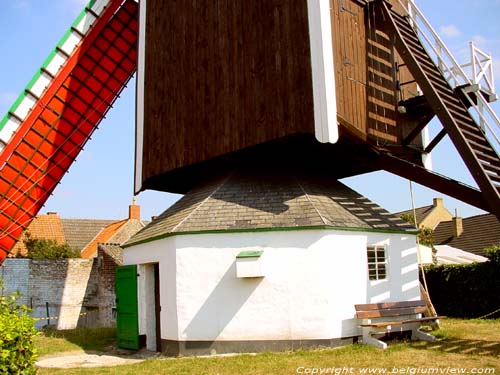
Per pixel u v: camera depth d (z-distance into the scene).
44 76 21.17
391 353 11.91
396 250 15.34
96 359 14.15
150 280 16.31
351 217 14.70
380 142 15.08
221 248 13.90
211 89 16.09
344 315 13.45
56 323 26.48
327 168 18.08
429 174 14.30
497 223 40.34
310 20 13.70
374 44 15.52
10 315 7.36
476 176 12.23
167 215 16.97
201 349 13.59
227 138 15.39
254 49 14.99
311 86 13.48
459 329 15.65
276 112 14.17
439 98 13.14
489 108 13.82
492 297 20.53
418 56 14.58
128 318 16.23
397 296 14.98
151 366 11.96
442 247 33.91
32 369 7.17
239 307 13.52
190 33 17.12
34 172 21.31
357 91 14.54
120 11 22.78
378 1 15.05
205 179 18.42
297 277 13.39
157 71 18.28
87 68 22.19
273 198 14.86
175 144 17.06
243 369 10.96
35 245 33.94
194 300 13.83
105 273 26.59
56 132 21.64
